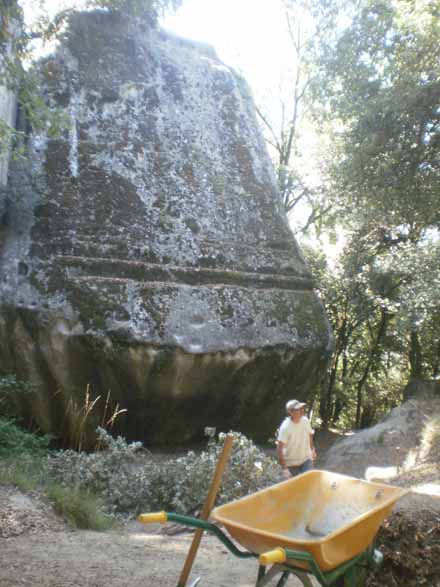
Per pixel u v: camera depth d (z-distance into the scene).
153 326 10.06
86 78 12.08
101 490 7.54
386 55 13.05
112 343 9.84
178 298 10.54
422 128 12.68
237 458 7.72
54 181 10.93
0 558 4.77
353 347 19.31
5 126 7.82
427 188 13.12
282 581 3.53
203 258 11.27
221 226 11.87
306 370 11.64
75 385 9.99
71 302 9.94
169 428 10.91
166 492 7.42
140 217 11.18
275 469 7.95
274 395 11.48
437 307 12.77
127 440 10.71
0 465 7.18
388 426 11.30
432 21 12.16
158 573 4.69
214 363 10.40
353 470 10.16
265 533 3.02
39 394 9.99
